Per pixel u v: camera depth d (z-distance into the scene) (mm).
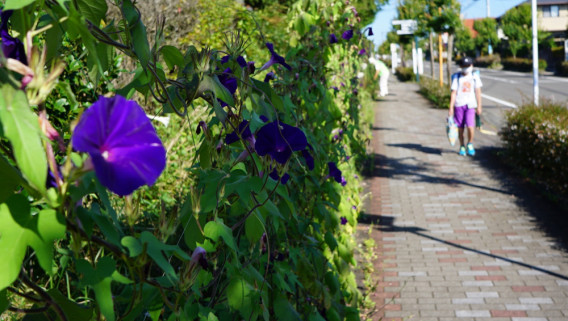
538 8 77062
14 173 917
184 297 1427
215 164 1854
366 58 9984
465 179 10117
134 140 915
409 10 33875
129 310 1152
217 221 1572
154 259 1062
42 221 916
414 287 5602
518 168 10477
